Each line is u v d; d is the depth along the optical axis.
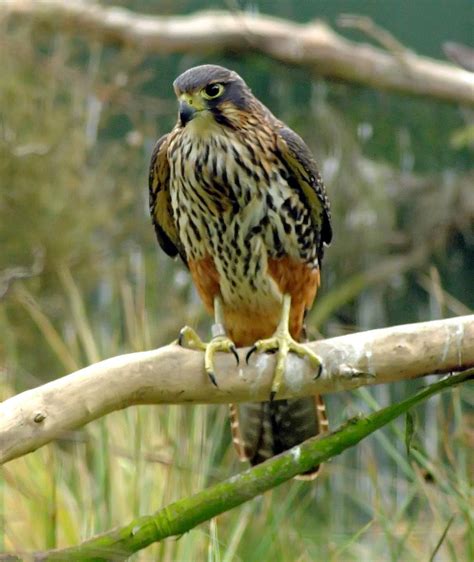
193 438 9.06
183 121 7.79
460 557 8.57
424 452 8.51
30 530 9.09
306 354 6.64
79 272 15.52
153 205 8.53
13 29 16.56
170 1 18.22
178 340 6.57
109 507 8.76
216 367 6.47
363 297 17.95
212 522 7.81
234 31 17.64
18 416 5.56
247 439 8.45
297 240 8.14
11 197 15.49
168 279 16.05
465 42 19.23
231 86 7.87
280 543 8.92
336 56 17.62
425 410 11.28
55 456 9.42
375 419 5.54
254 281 8.16
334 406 12.31
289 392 6.68
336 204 18.39
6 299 14.55
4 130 15.60
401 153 19.42
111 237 16.34
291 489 9.22
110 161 16.55
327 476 10.23
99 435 9.35
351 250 18.22
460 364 6.47
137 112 16.95
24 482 9.41
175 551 8.32
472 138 16.22
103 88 16.44
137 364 6.05
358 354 6.52
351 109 19.22
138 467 8.73
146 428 9.29
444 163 19.41
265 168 7.93
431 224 18.67
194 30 17.53
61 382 5.76
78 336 13.41
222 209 7.95
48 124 15.95
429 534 9.04
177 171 7.98
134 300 14.85
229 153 7.82
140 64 19.02
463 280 18.72
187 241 8.24
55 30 16.83
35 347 14.60
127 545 5.29
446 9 19.23
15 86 15.79
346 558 9.55
